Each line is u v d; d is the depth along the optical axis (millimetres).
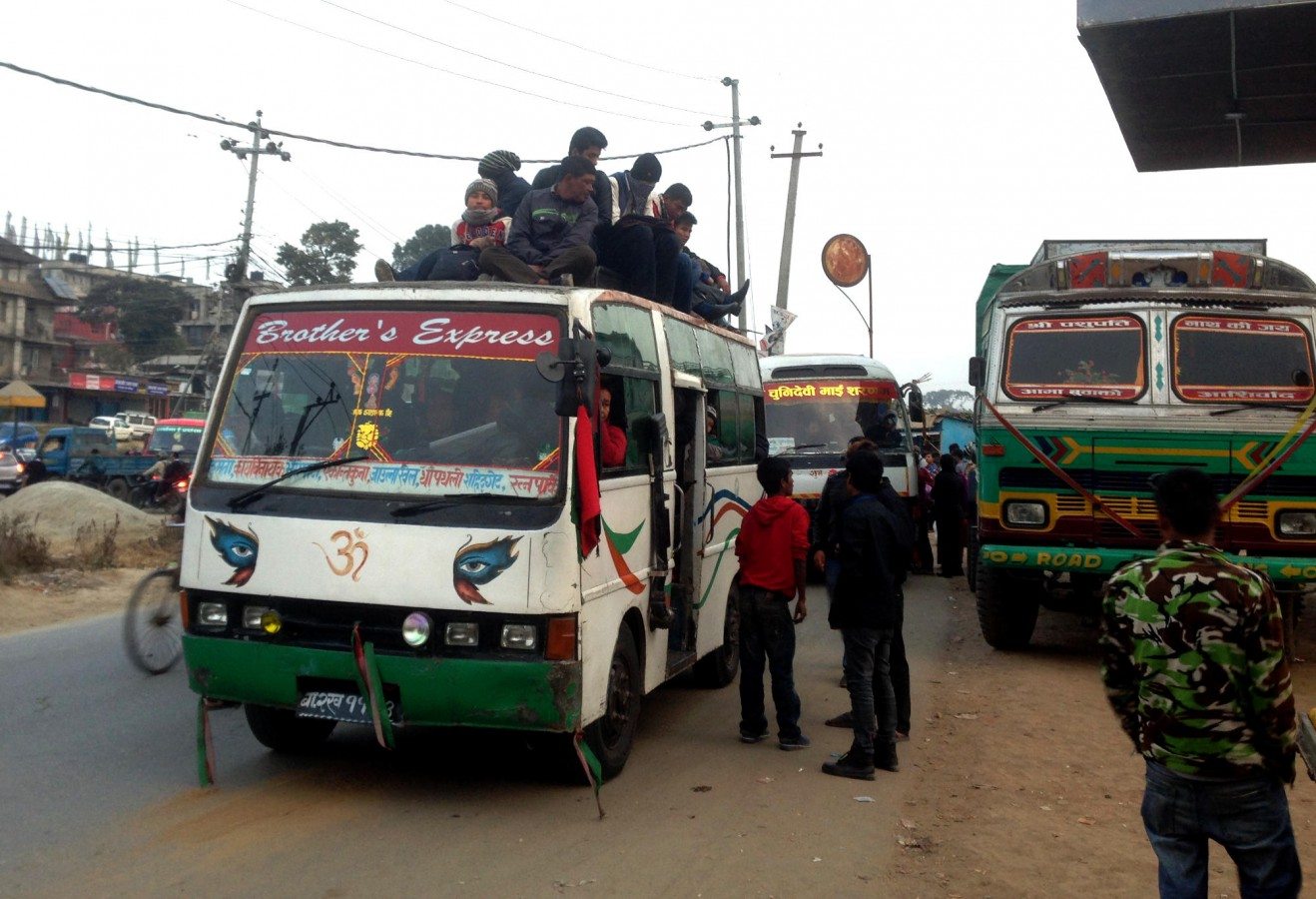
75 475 31938
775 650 7555
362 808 6016
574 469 5785
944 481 17969
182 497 9898
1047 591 12359
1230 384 9844
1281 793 3619
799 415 17812
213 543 6039
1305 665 10695
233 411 6340
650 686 7207
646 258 8352
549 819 5930
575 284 7172
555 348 6094
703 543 8438
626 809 6152
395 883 4992
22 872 4996
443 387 6113
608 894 4957
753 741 7723
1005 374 10312
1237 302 10070
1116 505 9891
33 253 82125
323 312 6449
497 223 9180
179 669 9633
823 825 6000
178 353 73938
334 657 5762
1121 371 10070
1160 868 3770
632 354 7062
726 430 9320
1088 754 7543
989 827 6016
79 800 6023
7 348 63562
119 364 70750
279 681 5875
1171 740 3646
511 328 6172
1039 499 10102
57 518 20250
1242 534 9562
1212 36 9281
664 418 7297
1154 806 3750
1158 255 10172
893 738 7105
